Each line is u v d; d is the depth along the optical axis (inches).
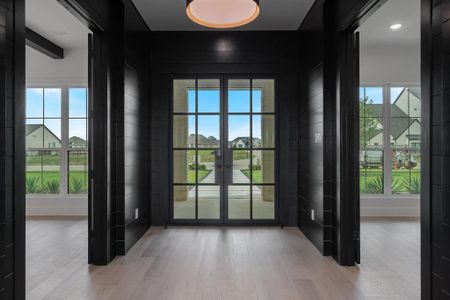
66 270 113.3
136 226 148.3
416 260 124.3
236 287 99.1
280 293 95.0
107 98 121.6
